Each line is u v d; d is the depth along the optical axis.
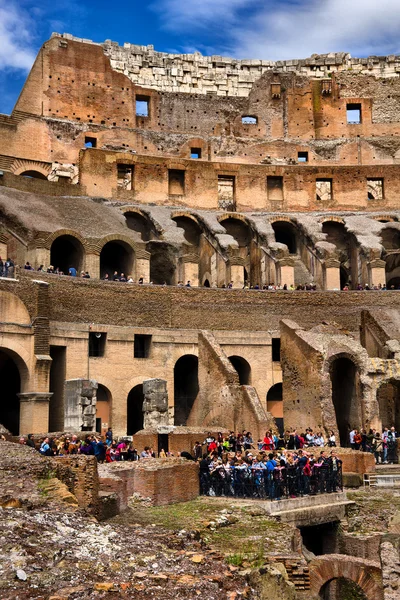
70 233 53.75
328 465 29.66
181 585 14.13
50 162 74.25
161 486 25.27
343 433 45.25
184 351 50.97
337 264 62.31
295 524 26.05
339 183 74.25
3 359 47.34
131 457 31.31
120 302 49.06
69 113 77.62
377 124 86.25
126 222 64.75
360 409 42.69
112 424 47.12
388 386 46.75
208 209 71.25
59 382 46.09
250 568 16.89
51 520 16.78
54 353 47.28
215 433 37.28
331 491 29.44
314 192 74.06
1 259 47.22
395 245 70.31
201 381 46.09
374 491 31.67
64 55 78.50
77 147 76.75
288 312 54.31
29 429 41.44
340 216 70.94
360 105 86.75
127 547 16.06
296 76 87.06
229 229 69.75
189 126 83.88
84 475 21.22
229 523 22.78
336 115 86.38
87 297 47.59
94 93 79.38
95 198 66.19
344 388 45.22
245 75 88.88
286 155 84.69
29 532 15.53
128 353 48.72
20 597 12.70
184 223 68.81
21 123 73.62
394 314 51.09
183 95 84.25
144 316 49.91
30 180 63.12
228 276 60.75
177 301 51.50
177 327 51.09
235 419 42.16
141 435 36.56
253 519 23.55
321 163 84.75
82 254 54.72
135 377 48.69
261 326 53.53
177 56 87.19
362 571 22.17
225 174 72.75
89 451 27.86
